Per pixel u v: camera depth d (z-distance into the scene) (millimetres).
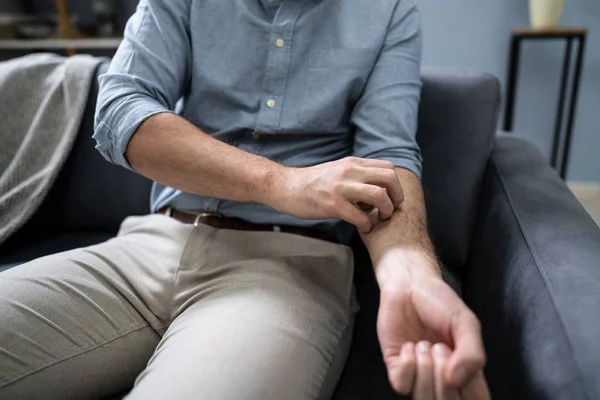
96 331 642
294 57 800
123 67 766
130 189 1047
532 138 2133
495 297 687
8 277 659
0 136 1025
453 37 2041
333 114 799
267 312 599
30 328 602
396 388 434
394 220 634
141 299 694
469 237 936
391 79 787
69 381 611
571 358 457
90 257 725
